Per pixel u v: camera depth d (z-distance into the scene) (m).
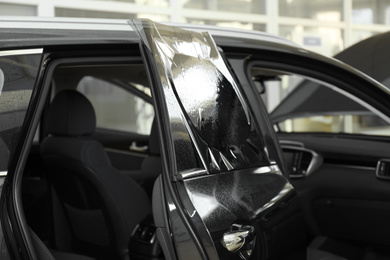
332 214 2.52
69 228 2.40
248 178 1.61
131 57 1.68
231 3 7.59
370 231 2.43
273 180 1.69
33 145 2.65
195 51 1.66
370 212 2.42
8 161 1.39
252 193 1.58
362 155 2.46
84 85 5.67
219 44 1.81
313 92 3.00
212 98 1.61
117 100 6.02
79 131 2.21
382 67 2.62
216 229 1.44
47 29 1.56
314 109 2.96
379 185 2.38
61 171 2.24
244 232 1.50
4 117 1.39
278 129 3.05
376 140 2.53
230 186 1.54
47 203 2.37
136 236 2.13
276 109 3.12
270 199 1.62
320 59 1.96
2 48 1.44
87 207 2.26
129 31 1.69
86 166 2.14
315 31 8.55
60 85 2.68
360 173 2.45
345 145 2.55
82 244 2.35
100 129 3.44
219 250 1.43
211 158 1.54
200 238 1.40
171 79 1.53
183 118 1.51
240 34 1.92
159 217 1.49
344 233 2.52
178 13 7.04
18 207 1.38
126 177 2.25
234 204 1.51
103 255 2.28
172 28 1.66
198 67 1.63
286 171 1.82
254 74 2.48
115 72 2.61
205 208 1.45
